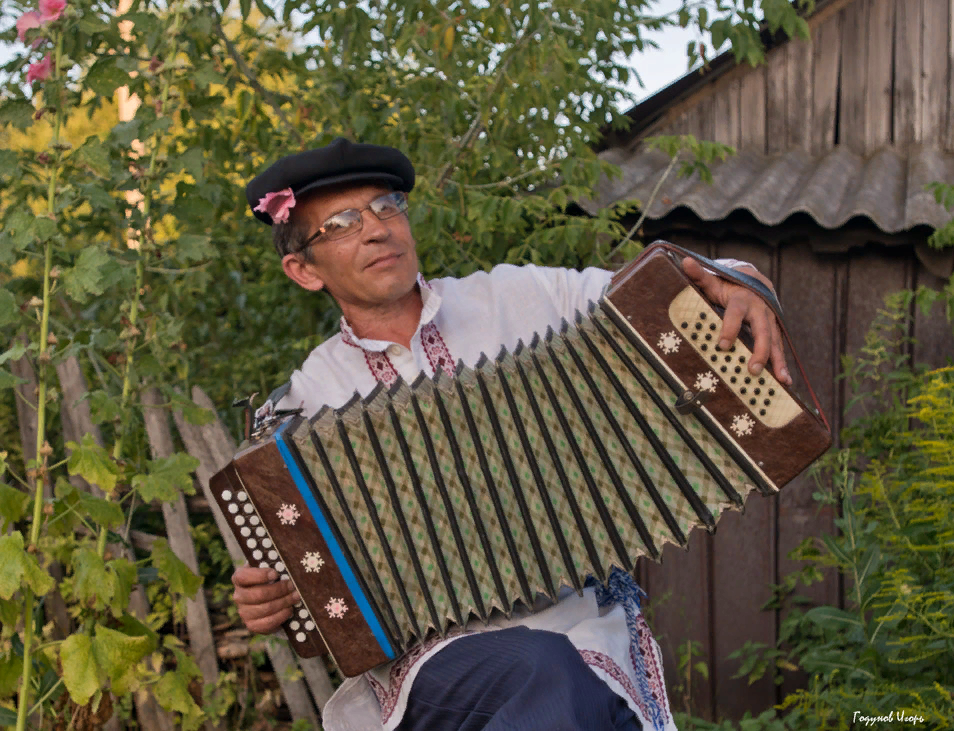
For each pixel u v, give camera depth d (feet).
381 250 7.90
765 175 15.53
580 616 7.33
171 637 11.45
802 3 15.43
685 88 16.48
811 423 6.79
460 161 13.17
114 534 10.28
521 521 7.11
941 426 11.53
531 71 12.52
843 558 11.44
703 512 6.93
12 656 9.41
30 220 9.02
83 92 9.87
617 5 12.81
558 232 13.07
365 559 7.13
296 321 14.55
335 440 7.09
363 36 12.95
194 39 11.91
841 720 10.81
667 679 15.34
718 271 6.95
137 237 10.58
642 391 6.98
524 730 6.43
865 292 15.03
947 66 15.92
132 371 10.14
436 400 7.12
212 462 12.16
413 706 7.25
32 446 12.43
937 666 10.64
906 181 15.15
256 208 8.25
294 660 12.13
